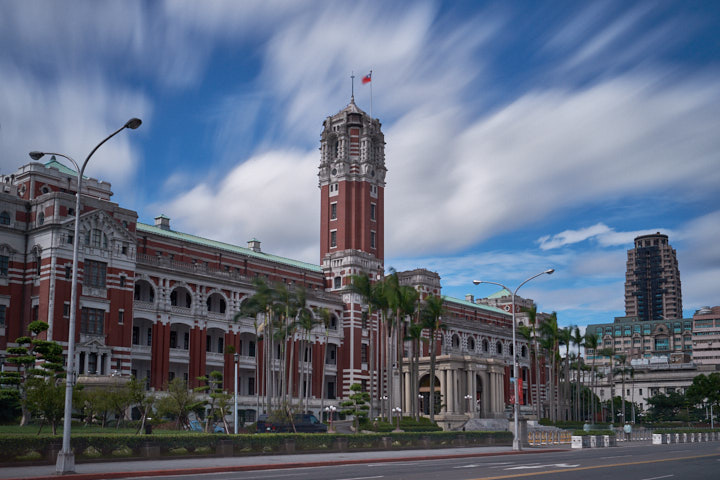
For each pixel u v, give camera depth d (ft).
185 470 118.01
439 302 346.54
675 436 304.30
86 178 313.32
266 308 280.72
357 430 280.72
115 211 293.23
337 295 403.75
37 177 293.84
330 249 428.97
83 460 135.33
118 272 285.64
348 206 428.56
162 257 312.29
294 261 421.18
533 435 261.03
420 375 413.39
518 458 167.32
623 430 347.97
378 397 406.82
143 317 298.76
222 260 364.38
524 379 569.23
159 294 307.99
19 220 275.39
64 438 111.55
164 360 304.30
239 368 343.87
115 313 280.72
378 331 418.92
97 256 278.67
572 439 240.12
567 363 451.53
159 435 150.92
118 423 238.89
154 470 116.16
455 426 360.07
